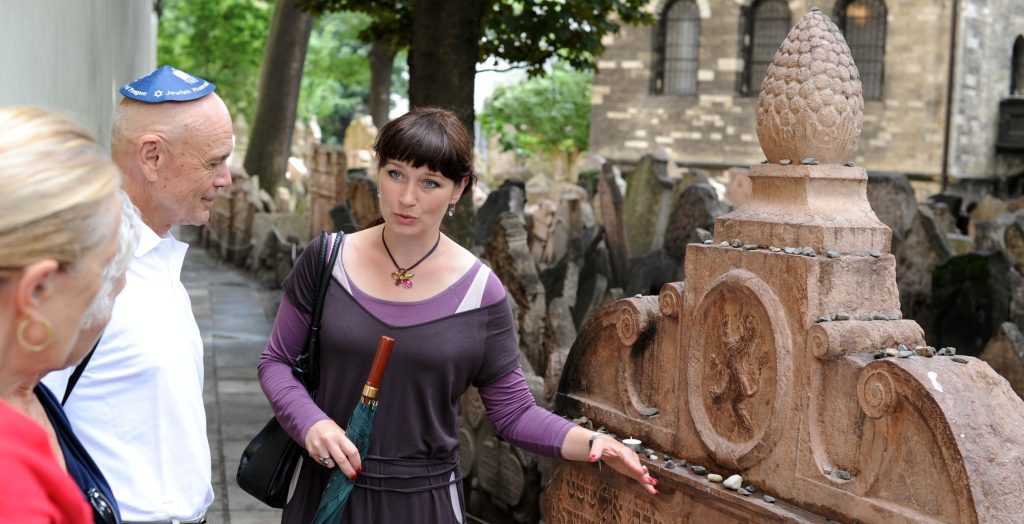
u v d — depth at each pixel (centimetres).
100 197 130
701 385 295
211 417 715
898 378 238
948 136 2853
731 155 3084
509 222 707
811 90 279
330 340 259
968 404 232
